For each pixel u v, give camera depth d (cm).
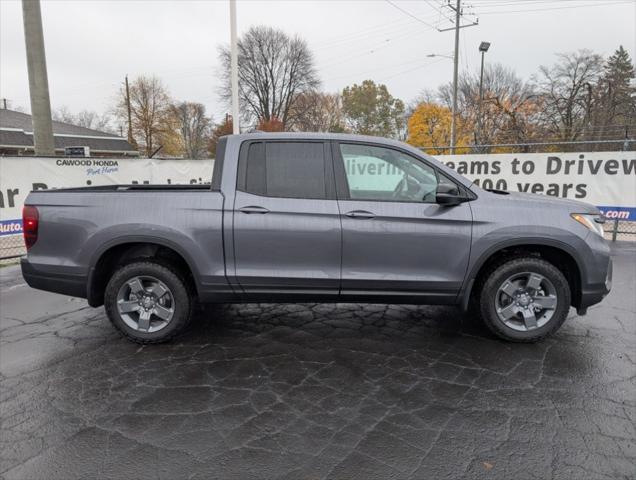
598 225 398
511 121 3894
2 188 798
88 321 480
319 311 501
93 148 4525
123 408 305
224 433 275
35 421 290
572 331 431
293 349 399
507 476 234
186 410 302
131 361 379
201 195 389
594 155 905
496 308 397
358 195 389
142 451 258
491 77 4634
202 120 7219
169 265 402
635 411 294
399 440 266
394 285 388
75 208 395
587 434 269
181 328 407
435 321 467
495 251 382
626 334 423
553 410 295
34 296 579
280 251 384
